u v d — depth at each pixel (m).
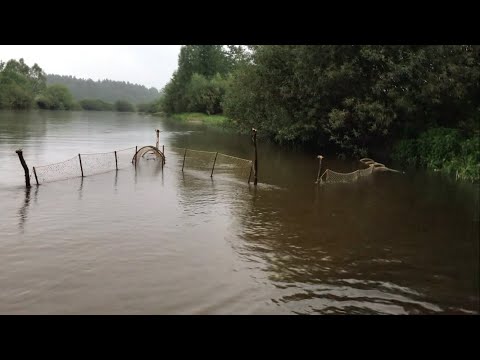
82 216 16.31
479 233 15.21
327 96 32.62
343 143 32.94
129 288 10.52
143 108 164.38
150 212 17.11
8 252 12.62
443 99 29.78
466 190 22.17
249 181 23.53
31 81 143.50
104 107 166.38
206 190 21.36
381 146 33.75
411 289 10.80
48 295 10.10
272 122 37.59
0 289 10.33
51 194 19.59
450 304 10.06
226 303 9.91
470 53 27.61
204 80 92.81
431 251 13.41
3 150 33.69
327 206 18.66
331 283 11.06
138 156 29.69
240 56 43.28
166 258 12.46
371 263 12.41
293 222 16.23
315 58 31.47
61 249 12.96
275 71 35.75
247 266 12.02
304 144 39.53
